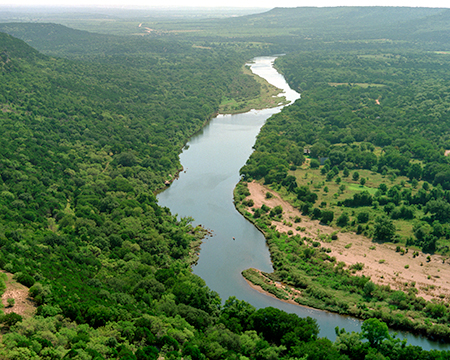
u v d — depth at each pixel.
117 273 151.12
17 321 99.38
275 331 123.81
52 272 131.88
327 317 143.75
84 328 106.88
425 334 134.38
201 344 111.06
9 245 135.50
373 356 111.00
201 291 138.50
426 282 157.12
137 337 110.25
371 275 162.50
